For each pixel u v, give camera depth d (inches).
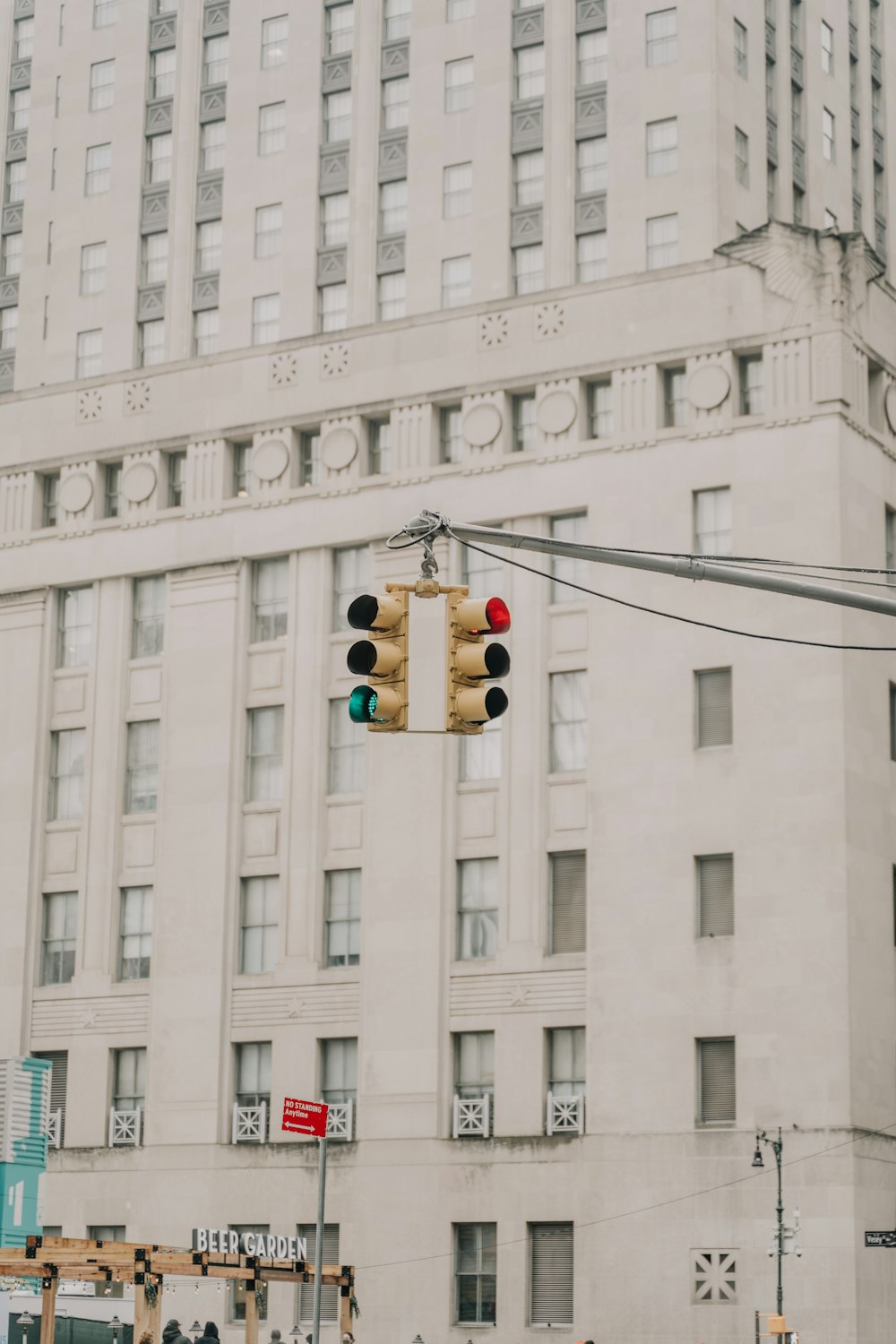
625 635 2704.2
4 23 3501.5
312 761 2893.7
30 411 3221.0
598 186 2908.5
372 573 2896.2
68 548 3147.1
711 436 2696.9
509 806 2746.1
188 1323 2709.2
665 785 2637.8
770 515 2642.7
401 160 3063.5
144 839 3002.0
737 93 2913.4
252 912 2903.5
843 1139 2436.0
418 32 3090.6
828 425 2632.9
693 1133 2519.7
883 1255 2471.7
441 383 2888.8
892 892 2623.0
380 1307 2659.9
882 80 3410.4
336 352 2979.8
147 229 3267.7
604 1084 2588.6
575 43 2970.0
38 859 3068.4
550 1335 2546.8
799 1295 2417.6
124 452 3129.9
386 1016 2751.0
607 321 2790.4
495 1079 2674.7
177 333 3201.3
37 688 3117.6
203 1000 2878.9
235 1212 2785.4
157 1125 2869.1
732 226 2851.9
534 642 2775.6
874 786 2608.3
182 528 3056.1
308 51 3179.1
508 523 2810.0
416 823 2792.8
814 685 2578.7
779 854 2549.2
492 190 2977.4
